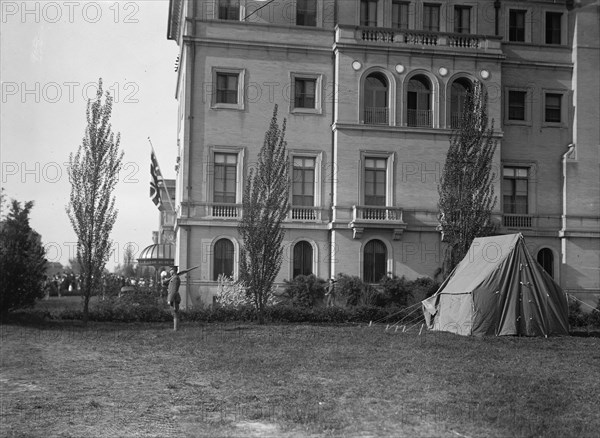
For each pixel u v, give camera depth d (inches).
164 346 849.5
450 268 1332.4
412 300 1475.1
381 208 1540.4
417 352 780.0
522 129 1664.6
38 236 1309.1
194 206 1518.2
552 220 1658.5
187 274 1499.8
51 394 559.8
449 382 596.4
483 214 1330.0
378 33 1582.2
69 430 446.0
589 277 1644.9
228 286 1416.1
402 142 1576.0
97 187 1184.8
